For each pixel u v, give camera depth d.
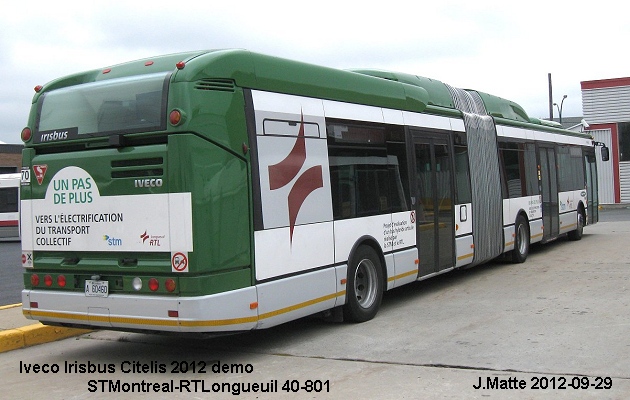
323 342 7.78
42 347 8.36
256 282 6.84
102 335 8.95
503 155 13.54
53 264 7.20
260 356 7.33
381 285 9.06
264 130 7.07
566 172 17.55
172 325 6.38
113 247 6.79
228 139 6.63
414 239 9.91
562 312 8.77
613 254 14.73
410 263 9.73
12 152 40.22
